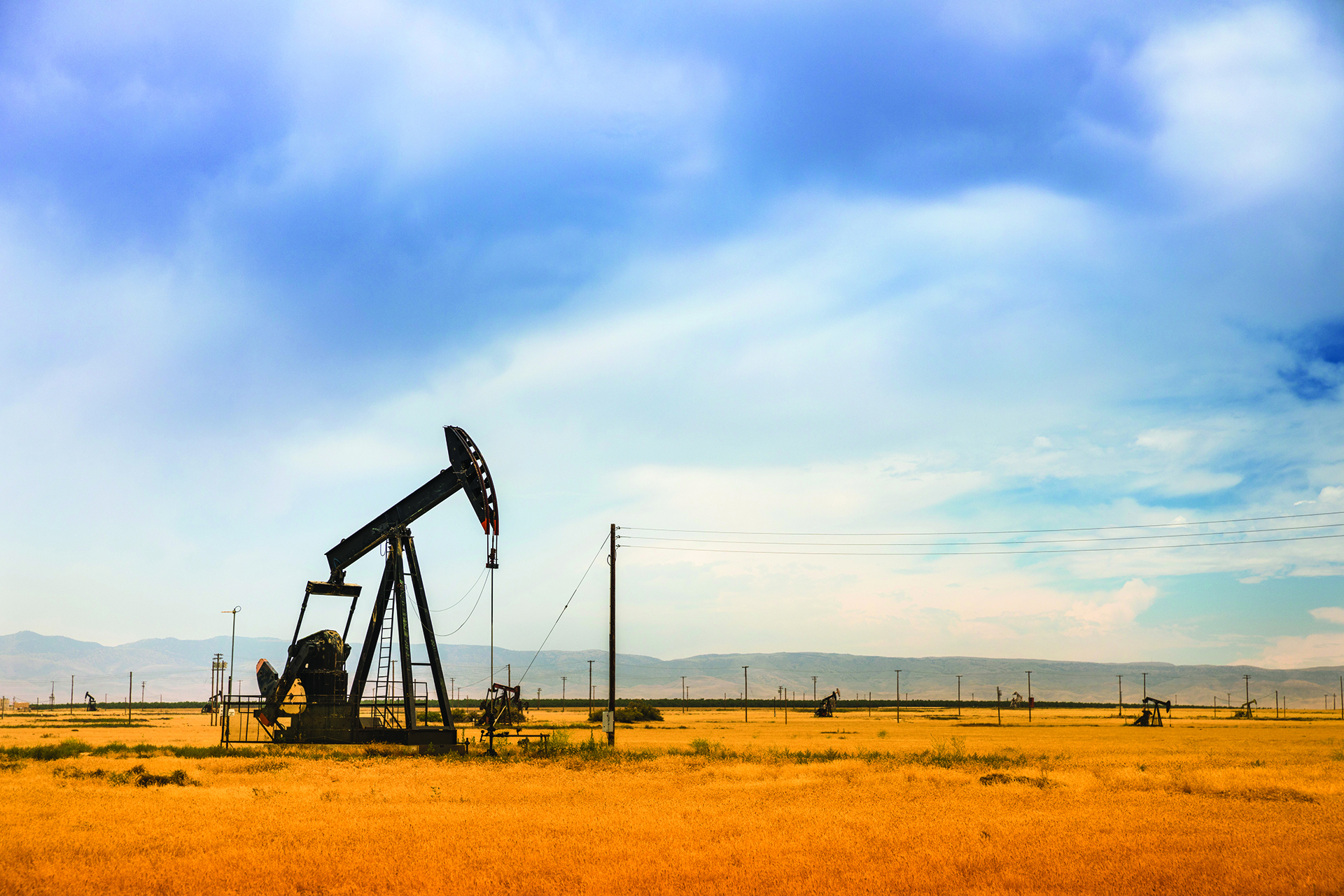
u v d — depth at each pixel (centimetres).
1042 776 3612
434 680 5203
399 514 5269
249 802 2766
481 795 2981
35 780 3444
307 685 5150
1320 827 2322
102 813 2448
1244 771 3800
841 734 9606
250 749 4962
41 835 2091
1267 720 16000
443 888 1602
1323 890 1616
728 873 1728
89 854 1873
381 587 5219
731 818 2428
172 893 1572
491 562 5250
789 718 17400
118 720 14525
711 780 3566
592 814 2519
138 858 1830
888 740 8025
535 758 4706
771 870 1750
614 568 5606
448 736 5025
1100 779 3584
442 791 3094
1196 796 3073
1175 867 1794
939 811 2609
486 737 6038
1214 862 1838
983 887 1645
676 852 1927
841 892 1586
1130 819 2448
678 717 17788
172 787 3194
